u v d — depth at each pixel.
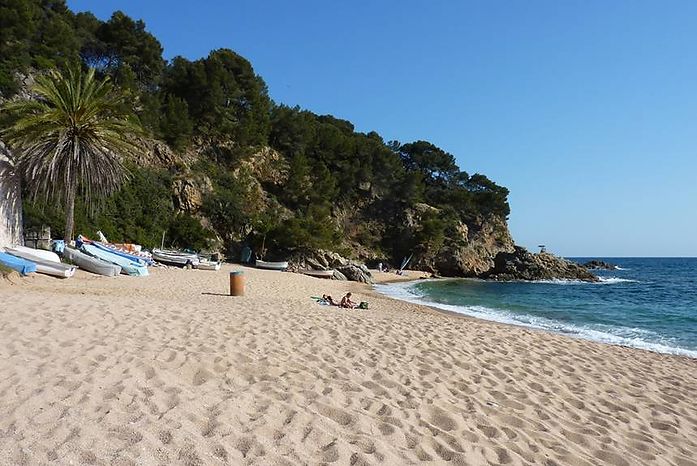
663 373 8.56
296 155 58.50
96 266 19.62
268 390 5.03
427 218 63.41
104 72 51.12
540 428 4.88
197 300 12.64
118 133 23.20
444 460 3.75
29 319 7.29
